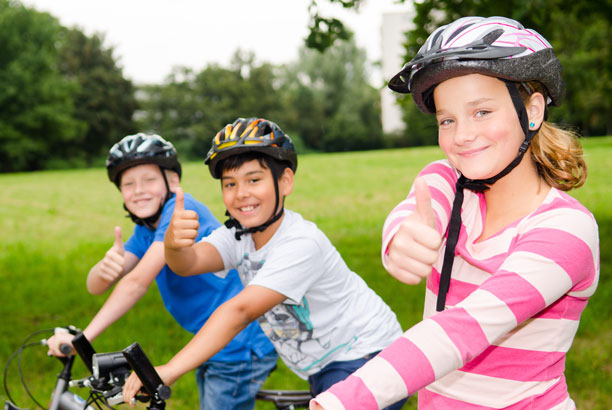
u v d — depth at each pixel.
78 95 56.28
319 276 1.97
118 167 2.53
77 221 17.02
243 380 2.41
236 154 1.91
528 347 1.29
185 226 1.69
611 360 4.40
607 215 11.86
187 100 65.50
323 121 65.19
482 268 1.30
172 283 2.51
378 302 2.22
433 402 1.42
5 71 46.78
